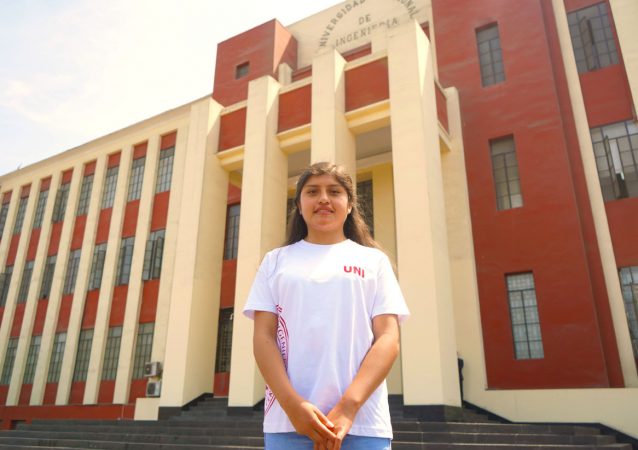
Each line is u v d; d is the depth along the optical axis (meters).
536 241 12.72
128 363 17.52
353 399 1.81
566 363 11.49
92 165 22.52
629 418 10.02
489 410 11.59
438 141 12.60
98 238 20.55
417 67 12.35
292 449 1.84
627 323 11.41
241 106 15.69
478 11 15.74
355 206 2.77
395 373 13.68
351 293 2.14
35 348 20.48
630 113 12.86
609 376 11.22
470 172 14.12
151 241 18.80
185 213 14.84
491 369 12.26
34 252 22.59
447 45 15.91
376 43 15.91
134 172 20.89
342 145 13.14
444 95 14.54
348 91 13.80
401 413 10.53
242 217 13.64
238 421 10.62
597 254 12.20
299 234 2.74
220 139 15.77
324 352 1.99
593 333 11.42
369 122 13.29
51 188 23.25
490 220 13.45
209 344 13.94
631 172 12.52
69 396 18.56
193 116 15.95
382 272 2.30
